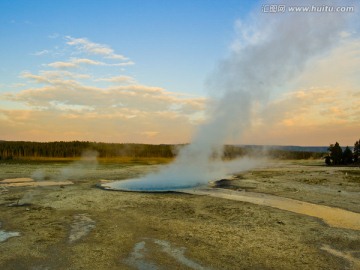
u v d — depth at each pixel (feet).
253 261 30.37
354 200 58.03
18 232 39.88
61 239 37.17
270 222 43.65
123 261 30.76
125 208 52.80
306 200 58.39
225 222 44.01
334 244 34.71
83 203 56.80
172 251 33.19
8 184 83.35
